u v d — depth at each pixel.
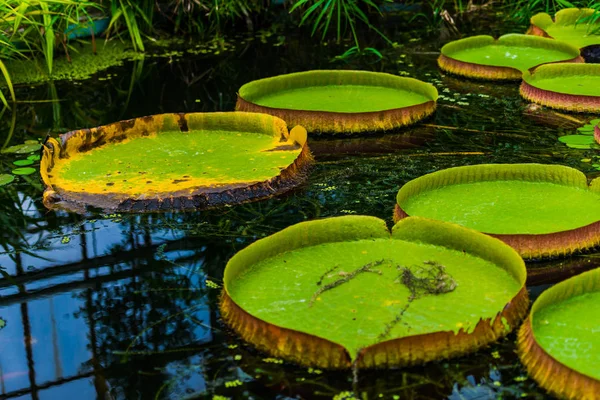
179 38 5.31
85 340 2.08
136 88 4.29
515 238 2.32
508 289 2.09
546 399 1.78
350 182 2.96
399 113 3.48
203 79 4.43
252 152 3.11
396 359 1.87
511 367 1.89
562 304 2.03
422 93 3.76
